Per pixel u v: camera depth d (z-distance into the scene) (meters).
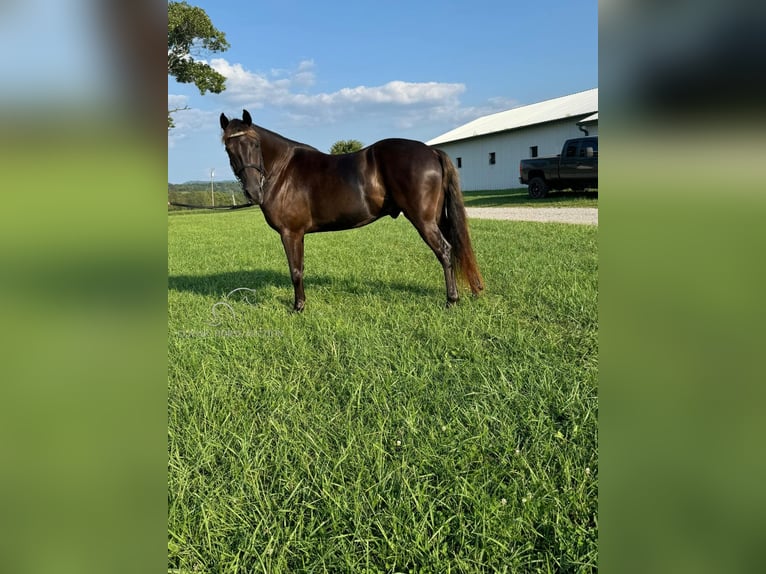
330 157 4.61
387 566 1.60
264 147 4.46
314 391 2.85
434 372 3.04
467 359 3.24
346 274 6.48
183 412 2.61
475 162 29.62
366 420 2.52
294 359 3.33
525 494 1.88
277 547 1.70
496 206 18.06
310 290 5.67
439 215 4.54
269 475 2.11
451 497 1.89
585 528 1.70
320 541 1.71
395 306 4.52
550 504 1.79
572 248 7.59
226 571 1.59
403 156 4.37
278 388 2.87
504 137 26.98
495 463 2.12
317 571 1.61
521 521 1.72
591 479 1.91
